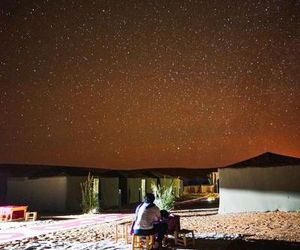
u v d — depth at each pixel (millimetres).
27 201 26875
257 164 19734
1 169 32562
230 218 17266
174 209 24766
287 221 15320
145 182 36656
